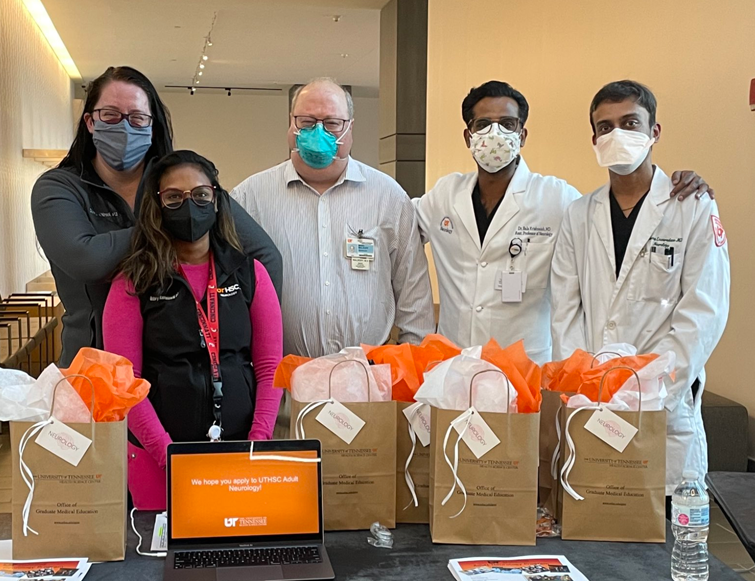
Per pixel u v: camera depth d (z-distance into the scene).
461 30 7.03
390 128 9.59
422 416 1.86
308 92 2.64
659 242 2.61
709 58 3.94
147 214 2.05
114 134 2.36
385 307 2.85
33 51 10.12
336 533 1.81
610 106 2.58
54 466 1.63
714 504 3.83
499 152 2.79
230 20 10.82
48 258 2.40
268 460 1.70
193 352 2.06
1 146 7.39
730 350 3.94
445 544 1.76
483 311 2.98
